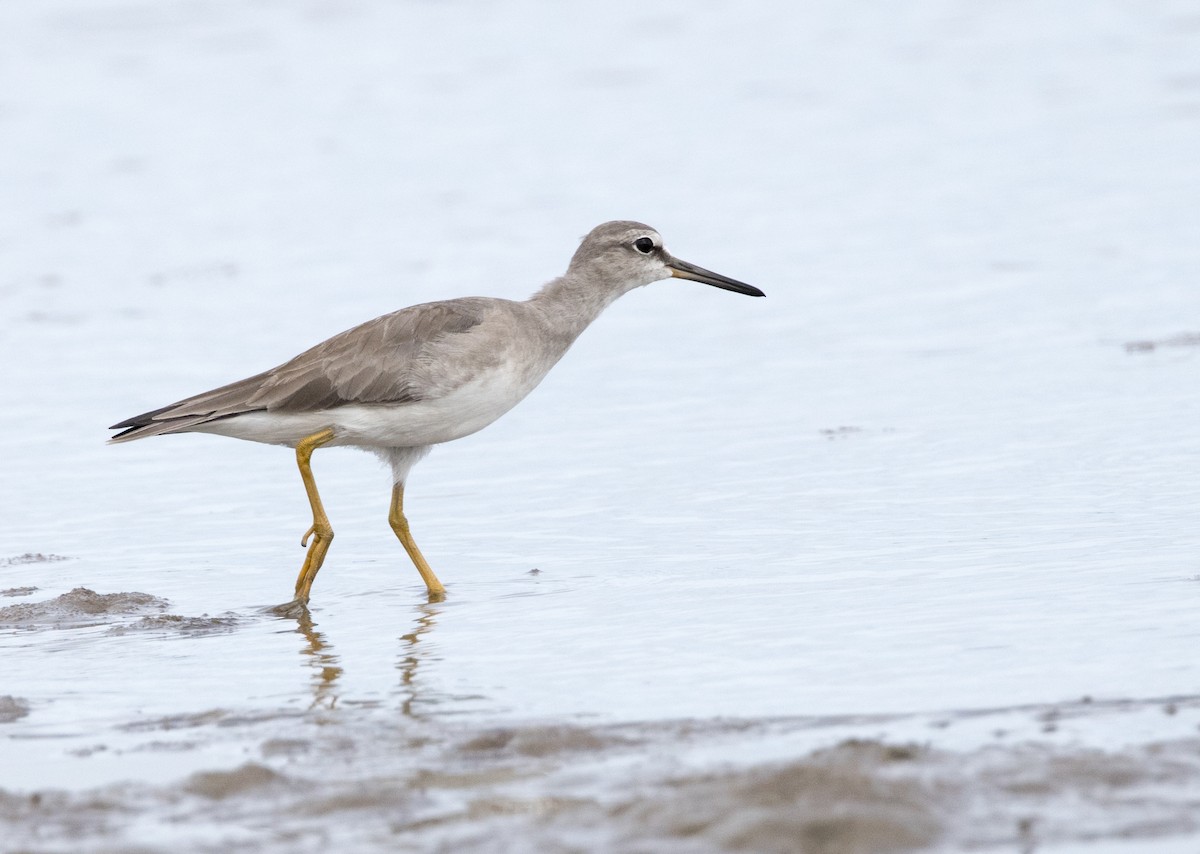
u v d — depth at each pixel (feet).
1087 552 42.34
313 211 98.48
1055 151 101.55
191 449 60.49
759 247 85.76
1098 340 66.28
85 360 72.02
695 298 78.79
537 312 48.73
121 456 59.52
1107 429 54.60
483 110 121.08
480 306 47.19
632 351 70.79
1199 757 28.66
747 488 51.67
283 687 36.35
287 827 27.73
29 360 72.38
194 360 70.90
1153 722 30.58
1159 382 59.67
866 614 38.68
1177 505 46.03
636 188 99.60
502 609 41.91
